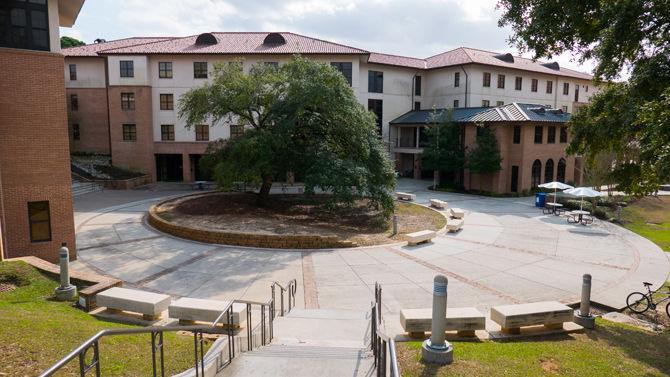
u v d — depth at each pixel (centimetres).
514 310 955
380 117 4681
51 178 1554
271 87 2453
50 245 1559
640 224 2652
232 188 2391
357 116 2320
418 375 692
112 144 4000
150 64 3953
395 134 4775
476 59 4597
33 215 1545
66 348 673
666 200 3631
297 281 1374
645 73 1187
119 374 620
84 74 4425
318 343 853
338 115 2323
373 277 1422
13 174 1493
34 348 646
